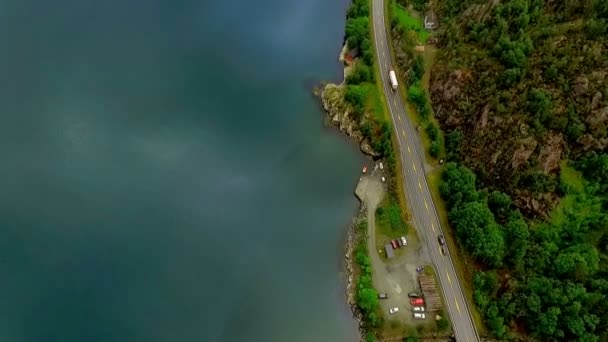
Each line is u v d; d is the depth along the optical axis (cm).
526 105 19888
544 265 18200
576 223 18250
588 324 16888
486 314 18600
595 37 19088
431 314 19088
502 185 19962
